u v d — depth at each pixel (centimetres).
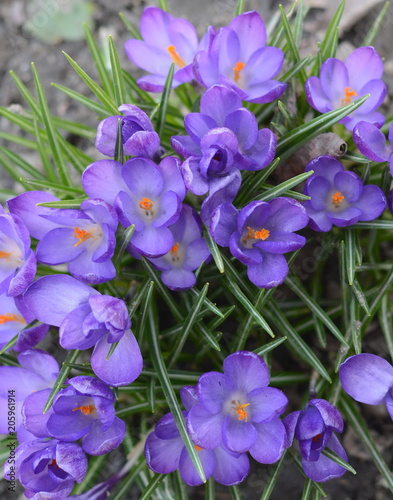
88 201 63
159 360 67
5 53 91
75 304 64
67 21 90
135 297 67
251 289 69
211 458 65
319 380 72
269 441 64
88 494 68
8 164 78
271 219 66
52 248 65
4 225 65
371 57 70
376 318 77
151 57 72
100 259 63
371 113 70
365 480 75
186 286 66
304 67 75
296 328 74
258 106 74
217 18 89
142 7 90
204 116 65
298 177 66
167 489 72
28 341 66
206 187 64
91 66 89
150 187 65
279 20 80
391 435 76
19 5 91
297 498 75
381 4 86
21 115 78
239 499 68
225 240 64
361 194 68
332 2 87
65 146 74
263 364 64
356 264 69
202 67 67
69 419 64
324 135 70
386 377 65
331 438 65
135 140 64
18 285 63
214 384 64
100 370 63
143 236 65
